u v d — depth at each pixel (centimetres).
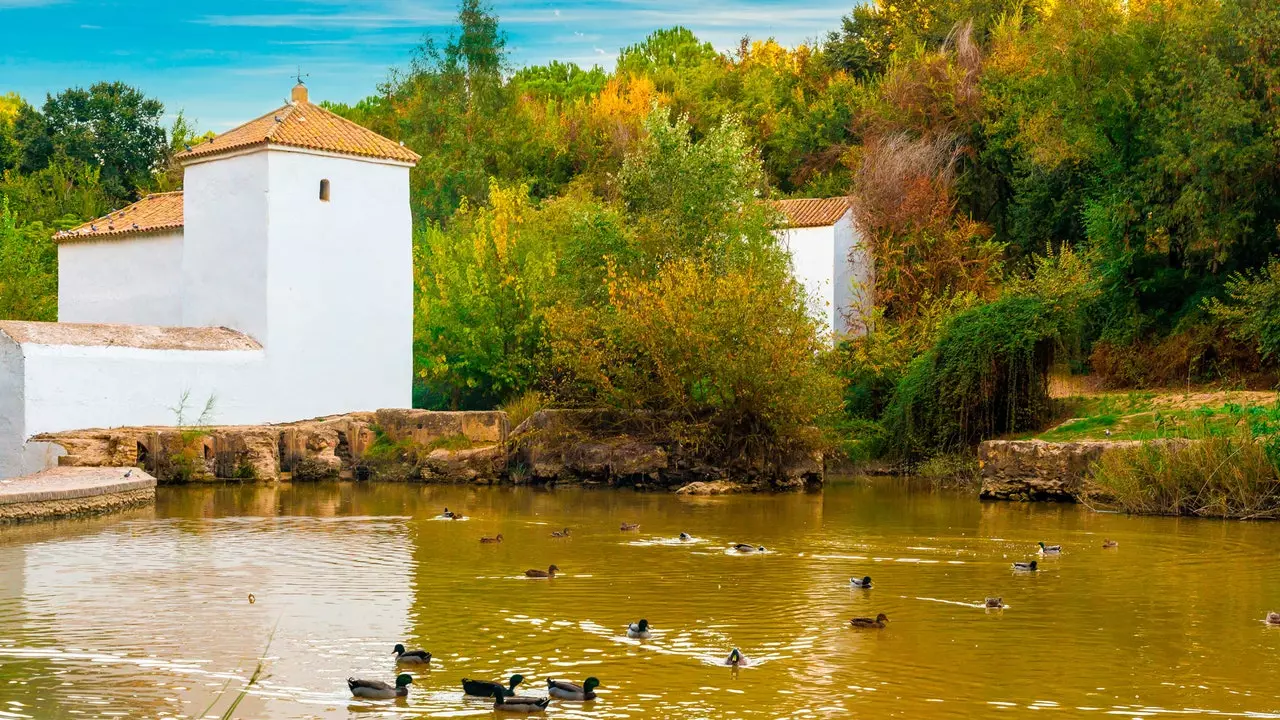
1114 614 1714
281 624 1631
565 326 3678
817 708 1257
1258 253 4181
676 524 2725
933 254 5078
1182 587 1925
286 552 2264
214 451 3688
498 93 7475
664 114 4319
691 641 1543
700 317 3478
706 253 3975
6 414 3562
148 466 3625
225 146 4169
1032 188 5206
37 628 1600
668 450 3553
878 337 4559
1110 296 4491
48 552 2247
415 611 1719
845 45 7675
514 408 3997
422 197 6944
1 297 5200
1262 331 3834
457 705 1266
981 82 5559
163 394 3819
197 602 1775
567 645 1519
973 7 7000
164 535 2497
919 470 4075
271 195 4088
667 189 4231
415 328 4719
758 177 4400
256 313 4106
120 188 7262
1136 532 2566
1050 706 1266
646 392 3584
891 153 5369
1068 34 4862
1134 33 4631
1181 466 2869
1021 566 2072
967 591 1888
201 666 1414
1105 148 4662
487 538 2395
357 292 4319
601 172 7131
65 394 3609
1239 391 3772
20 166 7356
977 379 3994
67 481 2961
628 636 1566
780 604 1777
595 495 3400
